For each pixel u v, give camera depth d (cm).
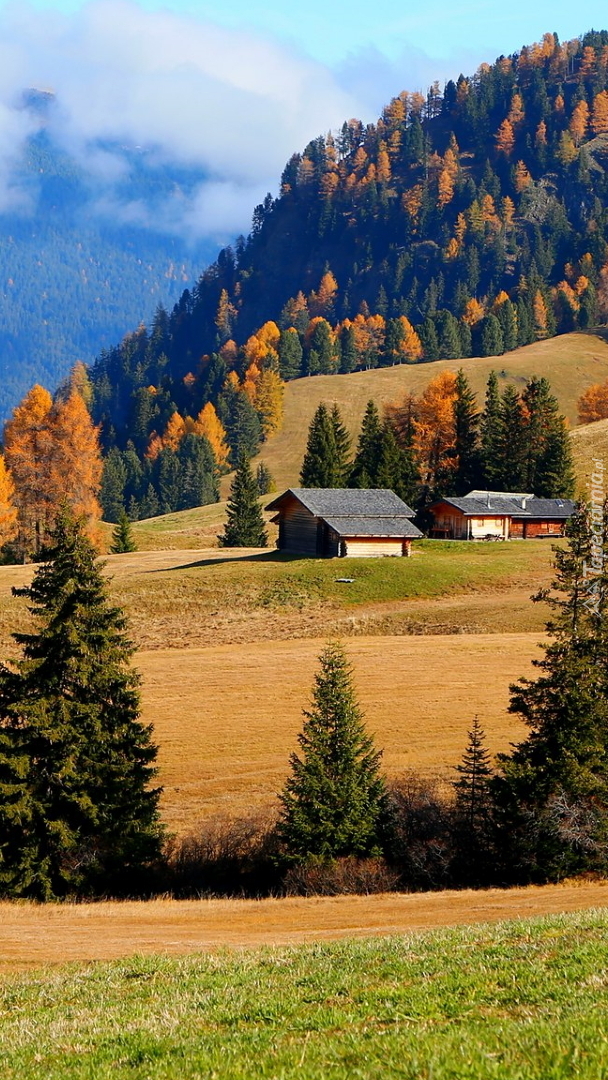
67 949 3412
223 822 5828
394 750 6706
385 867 5516
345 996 1822
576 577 6162
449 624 10556
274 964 2409
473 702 7688
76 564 6041
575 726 5788
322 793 5647
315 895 5272
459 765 6444
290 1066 1289
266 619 11006
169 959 2748
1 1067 1512
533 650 9200
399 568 12388
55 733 5712
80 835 5650
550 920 2748
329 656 6038
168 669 8812
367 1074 1212
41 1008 2191
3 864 5597
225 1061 1351
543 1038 1292
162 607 11425
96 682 5906
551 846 5444
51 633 5912
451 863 5575
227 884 5522
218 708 7650
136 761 5984
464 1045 1290
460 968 1967
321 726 5859
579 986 1653
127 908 4597
